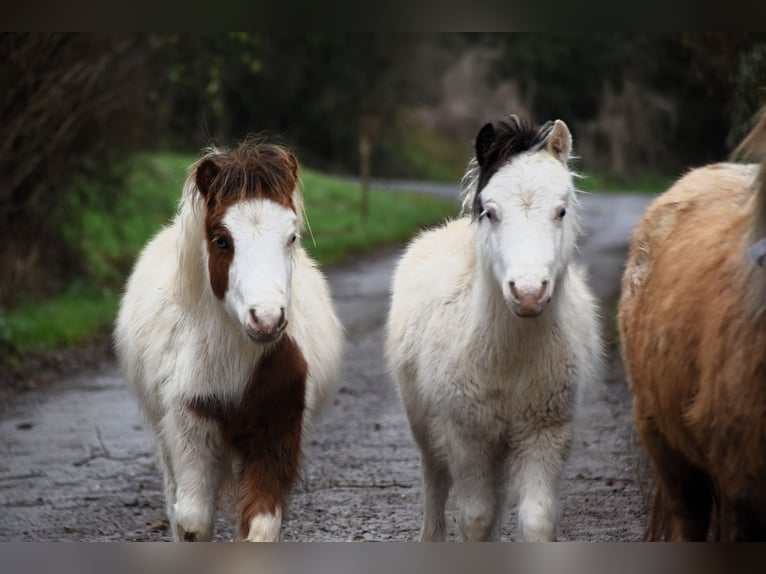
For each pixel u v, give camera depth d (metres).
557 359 7.92
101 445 13.46
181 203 8.16
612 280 26.03
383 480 11.62
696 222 7.56
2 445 13.56
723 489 6.52
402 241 42.94
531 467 7.95
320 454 12.84
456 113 78.44
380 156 77.06
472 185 8.40
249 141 8.35
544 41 72.69
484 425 8.05
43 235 25.67
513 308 7.23
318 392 8.98
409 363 9.07
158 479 11.98
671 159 70.06
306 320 8.96
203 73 35.09
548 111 75.25
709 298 6.63
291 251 7.65
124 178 28.88
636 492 10.71
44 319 21.78
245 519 7.89
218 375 7.93
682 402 6.87
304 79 68.75
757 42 17.66
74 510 10.80
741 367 6.05
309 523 10.20
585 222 48.53
